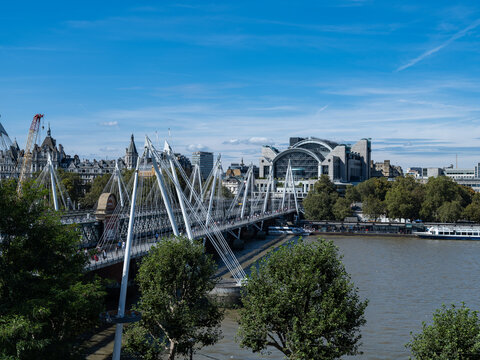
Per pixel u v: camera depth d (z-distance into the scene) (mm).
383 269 124062
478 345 43344
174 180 104812
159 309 54312
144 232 127938
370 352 66312
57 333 46531
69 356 44438
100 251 90938
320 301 50344
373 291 99688
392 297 94938
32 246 46031
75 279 48594
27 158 148625
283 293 50531
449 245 179250
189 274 57688
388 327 76750
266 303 50375
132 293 90750
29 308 39812
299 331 48500
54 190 123625
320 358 47312
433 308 87688
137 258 96938
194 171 184125
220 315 59219
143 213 137125
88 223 111625
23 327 37812
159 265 56750
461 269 125375
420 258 143875
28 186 48031
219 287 87125
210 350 66750
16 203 46688
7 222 45375
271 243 187750
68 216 121812
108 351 64688
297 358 48094
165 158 107000
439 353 44812
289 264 53000
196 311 55594
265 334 51812
